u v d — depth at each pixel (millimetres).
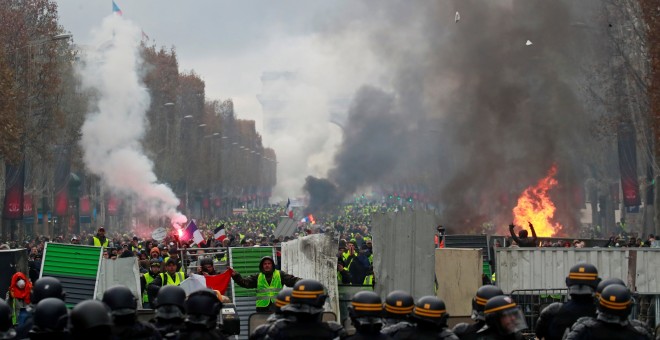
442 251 29172
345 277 31328
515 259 31250
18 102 87062
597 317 15336
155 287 27938
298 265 28750
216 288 26812
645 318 30641
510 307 14758
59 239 79062
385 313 15836
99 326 13234
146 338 14508
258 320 23109
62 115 95375
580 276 17094
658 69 72750
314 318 15578
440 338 15156
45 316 13992
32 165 101500
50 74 92562
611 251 30875
